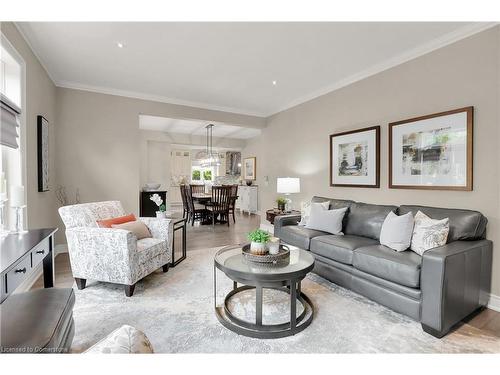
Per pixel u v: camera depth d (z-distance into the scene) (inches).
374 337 73.2
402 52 115.3
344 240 109.3
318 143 167.6
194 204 271.9
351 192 145.9
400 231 96.0
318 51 114.0
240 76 142.6
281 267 81.2
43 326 45.1
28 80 107.2
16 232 79.0
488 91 92.2
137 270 99.9
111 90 162.7
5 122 86.3
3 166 97.2
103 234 96.7
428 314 74.4
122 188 168.1
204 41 105.7
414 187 114.0
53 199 148.2
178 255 148.9
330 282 112.7
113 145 165.2
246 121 212.7
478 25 93.4
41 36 102.4
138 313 85.3
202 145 342.6
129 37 103.3
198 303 92.4
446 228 88.2
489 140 92.2
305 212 143.8
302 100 178.9
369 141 133.9
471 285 81.2
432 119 107.3
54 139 149.0
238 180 390.3
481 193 94.0
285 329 74.9
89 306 89.5
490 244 89.0
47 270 81.3
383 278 88.0
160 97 177.2
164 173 317.1
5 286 50.1
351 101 144.5
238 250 101.6
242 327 76.0
